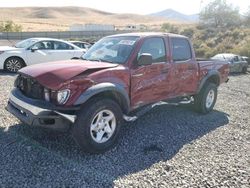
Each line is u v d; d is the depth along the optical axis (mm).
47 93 4734
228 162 4918
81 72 4824
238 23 45719
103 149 4980
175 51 6535
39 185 3951
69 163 4566
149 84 5836
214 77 7848
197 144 5613
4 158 4605
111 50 5875
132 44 5730
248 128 6730
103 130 5031
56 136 5523
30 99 4879
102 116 4977
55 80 4688
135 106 5648
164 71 6152
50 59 13672
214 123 6938
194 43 32344
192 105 7621
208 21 47094
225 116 7598
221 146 5590
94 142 4855
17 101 5055
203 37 37250
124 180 4203
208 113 7719
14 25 58156
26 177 4121
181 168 4637
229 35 34281
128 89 5406
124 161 4766
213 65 7641
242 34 33500
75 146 5176
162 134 5988
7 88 9500
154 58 6000
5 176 4113
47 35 45031
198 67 7098
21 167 4371
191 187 4113
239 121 7230
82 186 3986
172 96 6504
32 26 89375
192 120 7020
